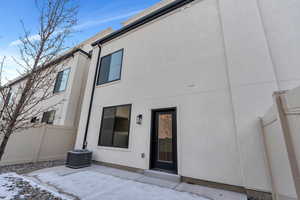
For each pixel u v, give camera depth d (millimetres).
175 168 4316
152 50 6121
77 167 5316
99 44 8391
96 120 6805
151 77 5730
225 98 4090
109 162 5691
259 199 2965
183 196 3111
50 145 7027
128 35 7289
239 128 3557
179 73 5113
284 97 1912
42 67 2912
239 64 3998
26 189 3285
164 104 5082
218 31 4770
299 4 3830
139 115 5473
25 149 6121
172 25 5906
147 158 4812
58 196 2979
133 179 4191
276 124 2344
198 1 5523
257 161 3176
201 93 4484
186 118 4512
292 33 3703
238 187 3359
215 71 4457
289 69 3500
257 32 4035
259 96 3572
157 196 3104
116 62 7281
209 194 3217
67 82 9453
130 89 6180
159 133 5004
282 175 2246
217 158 3766
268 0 4180
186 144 4273
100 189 3441
